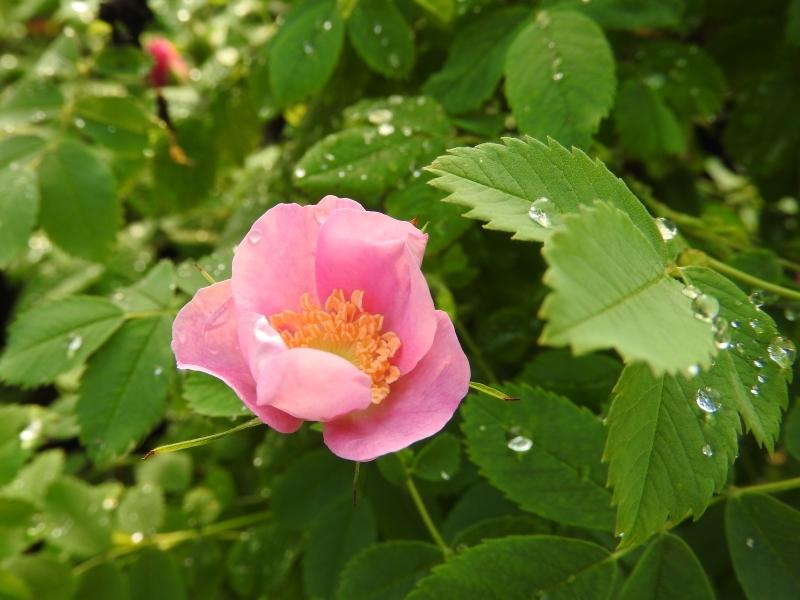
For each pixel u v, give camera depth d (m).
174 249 0.38
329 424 0.17
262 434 0.30
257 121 0.32
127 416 0.22
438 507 0.23
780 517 0.19
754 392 0.16
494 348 0.25
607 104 0.22
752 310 0.17
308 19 0.26
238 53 0.33
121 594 0.26
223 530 0.28
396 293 0.17
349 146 0.23
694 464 0.16
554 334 0.13
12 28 0.46
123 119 0.30
